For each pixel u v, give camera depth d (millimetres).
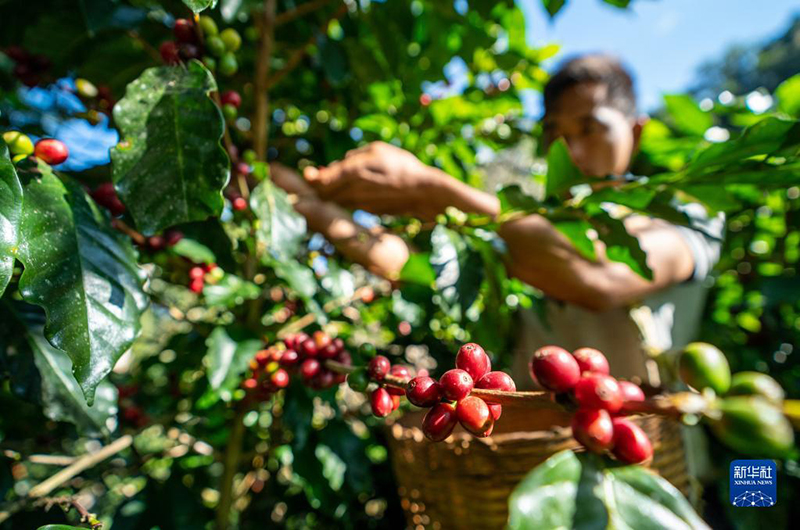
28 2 1285
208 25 961
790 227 2113
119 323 701
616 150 1757
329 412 1710
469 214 1276
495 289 1434
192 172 783
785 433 399
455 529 1147
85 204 790
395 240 1391
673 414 466
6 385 1542
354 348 1569
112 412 953
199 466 1834
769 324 2262
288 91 1899
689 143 2164
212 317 1600
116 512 1428
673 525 485
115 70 1509
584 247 1166
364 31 1924
